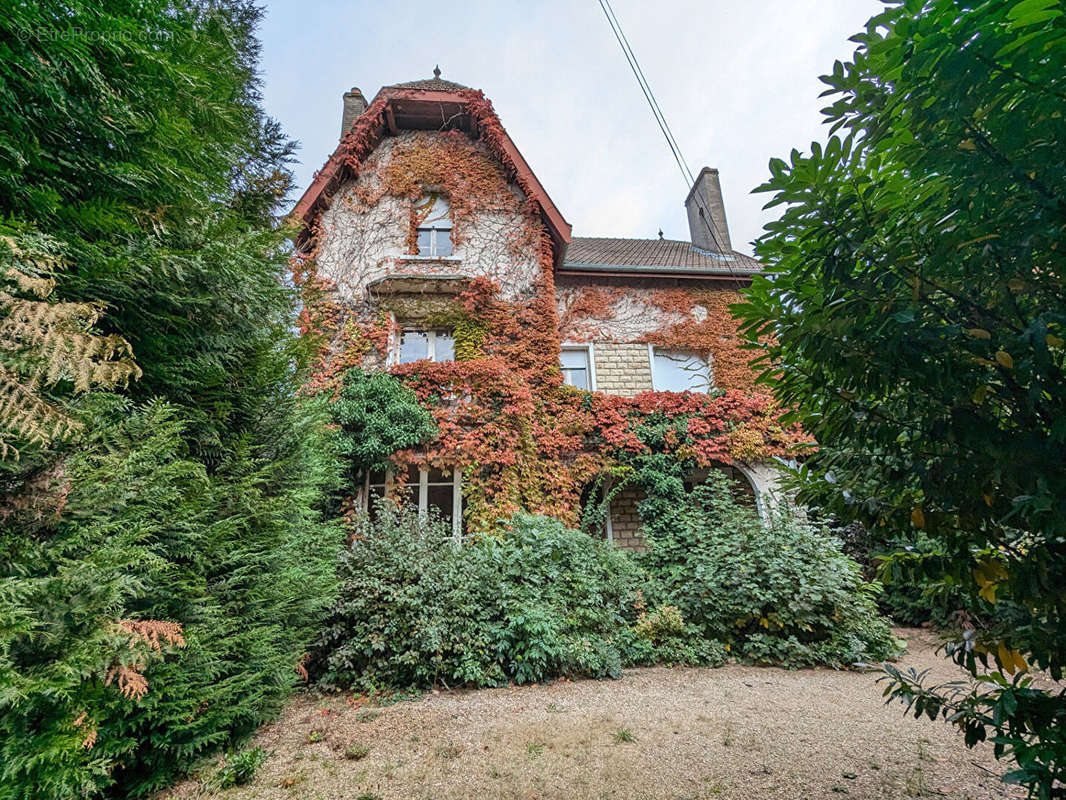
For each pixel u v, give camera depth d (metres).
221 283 3.55
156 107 3.29
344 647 4.93
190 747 2.97
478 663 4.95
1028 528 1.51
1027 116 1.26
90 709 2.30
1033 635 1.54
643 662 5.71
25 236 2.15
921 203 1.62
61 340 1.89
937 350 1.50
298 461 4.58
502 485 8.21
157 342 3.21
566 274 11.00
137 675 2.33
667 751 3.34
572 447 9.05
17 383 1.82
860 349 1.60
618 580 6.40
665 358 11.04
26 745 2.00
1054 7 1.12
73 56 2.53
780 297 1.97
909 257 1.51
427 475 8.76
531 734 3.68
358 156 10.78
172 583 2.96
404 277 9.65
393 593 5.18
